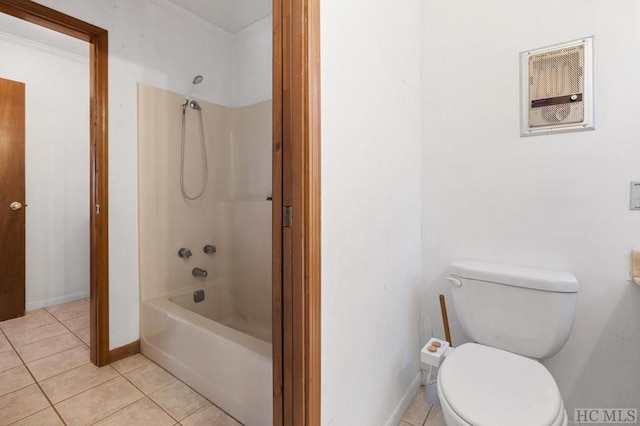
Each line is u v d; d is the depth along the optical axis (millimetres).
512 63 1484
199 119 2414
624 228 1271
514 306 1330
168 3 2182
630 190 1258
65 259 3035
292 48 901
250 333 2348
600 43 1295
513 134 1487
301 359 908
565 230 1380
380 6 1279
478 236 1588
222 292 2504
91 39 1871
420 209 1743
